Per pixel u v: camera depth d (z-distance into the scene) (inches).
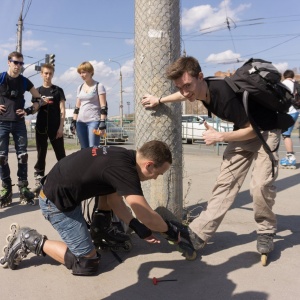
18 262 119.0
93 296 103.0
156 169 100.7
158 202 146.4
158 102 139.5
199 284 109.1
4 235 145.7
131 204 97.8
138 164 101.9
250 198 205.3
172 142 144.9
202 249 133.9
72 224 110.3
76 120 211.2
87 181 103.0
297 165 329.4
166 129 143.4
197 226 124.0
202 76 110.5
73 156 108.7
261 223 124.0
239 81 108.7
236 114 111.7
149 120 143.6
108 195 118.9
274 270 117.4
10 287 107.3
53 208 109.6
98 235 129.3
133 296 103.0
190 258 124.3
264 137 119.8
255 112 114.9
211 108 114.4
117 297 102.5
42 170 207.5
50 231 151.0
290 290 105.3
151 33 140.9
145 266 121.0
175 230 114.0
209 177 275.0
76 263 113.3
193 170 309.6
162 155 99.5
